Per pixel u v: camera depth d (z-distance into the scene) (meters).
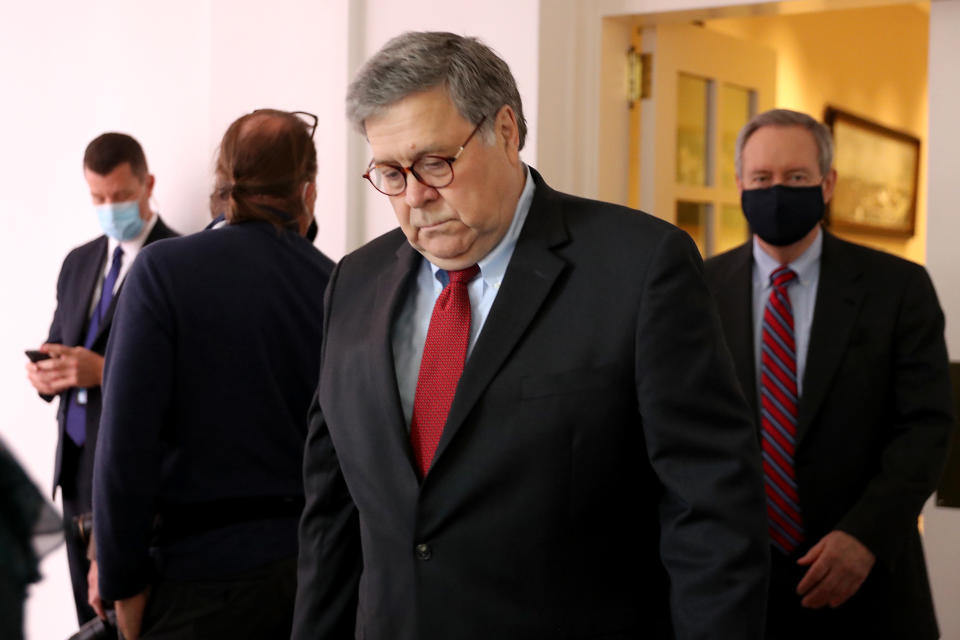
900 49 6.05
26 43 3.66
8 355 3.74
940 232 2.62
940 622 2.59
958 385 2.54
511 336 1.35
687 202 3.19
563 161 2.90
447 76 1.29
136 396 1.85
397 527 1.38
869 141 5.46
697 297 1.33
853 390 2.08
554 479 1.31
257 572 1.91
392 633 1.39
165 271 1.89
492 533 1.32
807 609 2.05
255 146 2.02
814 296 2.20
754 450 1.32
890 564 1.97
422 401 1.40
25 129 3.67
